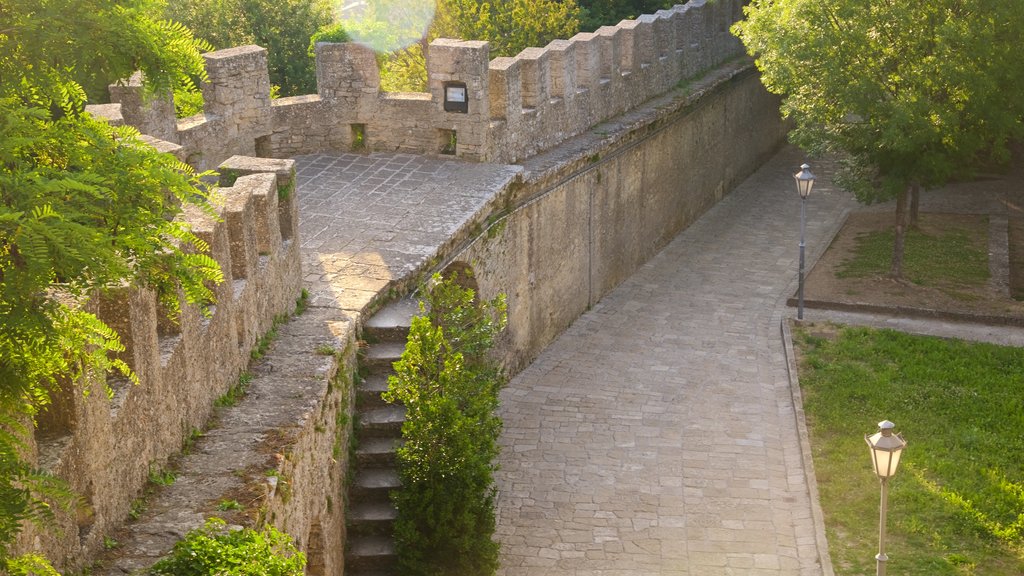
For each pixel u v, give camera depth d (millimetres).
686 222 31469
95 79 7301
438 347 13812
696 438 18688
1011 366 21281
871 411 19359
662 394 20469
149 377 9617
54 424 8156
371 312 15438
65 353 7176
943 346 22250
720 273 27688
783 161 39250
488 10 32469
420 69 31672
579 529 15875
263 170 14633
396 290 16078
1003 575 14656
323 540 12156
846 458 17750
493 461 17766
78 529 8289
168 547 8742
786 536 15719
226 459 10320
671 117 29000
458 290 15555
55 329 6320
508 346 20875
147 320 9523
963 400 19656
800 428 18797
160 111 17922
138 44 7219
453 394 13695
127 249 6777
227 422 11219
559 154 23266
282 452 10500
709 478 17328
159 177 6988
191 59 7582
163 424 9977
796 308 25141
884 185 25203
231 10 32562
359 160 21516
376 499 13961
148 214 7000
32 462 7520
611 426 19109
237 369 12164
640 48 28406
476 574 13555
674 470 17594
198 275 7434
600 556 15219
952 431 18516
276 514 9930
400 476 13438
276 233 13930
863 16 23781
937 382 20484
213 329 11352
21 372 6465
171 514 9258
